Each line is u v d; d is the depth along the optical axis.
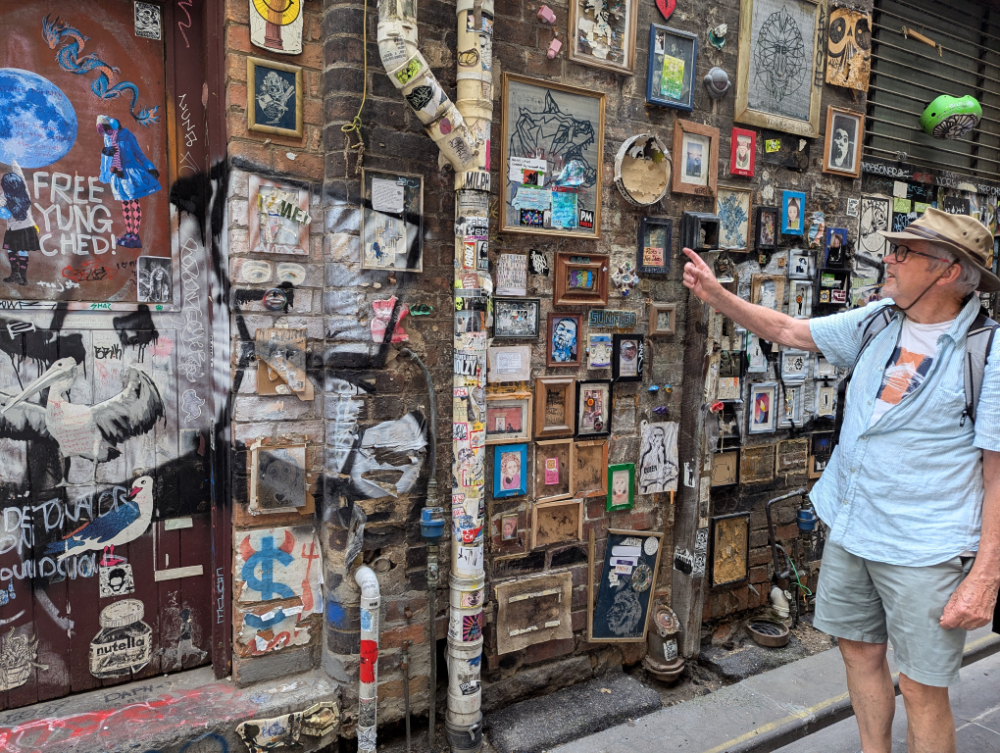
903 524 1.94
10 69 2.35
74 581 2.57
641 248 3.28
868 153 4.25
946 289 1.90
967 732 2.97
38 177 2.41
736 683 3.35
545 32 2.94
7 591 2.46
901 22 4.40
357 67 2.50
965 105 4.23
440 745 2.81
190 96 2.63
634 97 3.22
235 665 2.65
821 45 3.83
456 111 2.48
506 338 2.95
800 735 3.00
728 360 3.65
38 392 2.46
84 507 2.56
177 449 2.71
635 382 3.33
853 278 4.18
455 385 2.70
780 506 4.00
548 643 3.16
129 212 2.57
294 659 2.74
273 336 2.57
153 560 2.70
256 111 2.46
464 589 2.70
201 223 2.69
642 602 3.34
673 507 3.51
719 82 3.39
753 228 3.71
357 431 2.60
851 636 2.19
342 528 2.61
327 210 2.56
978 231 1.84
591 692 3.18
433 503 2.69
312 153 2.60
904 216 4.42
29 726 2.37
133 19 2.52
